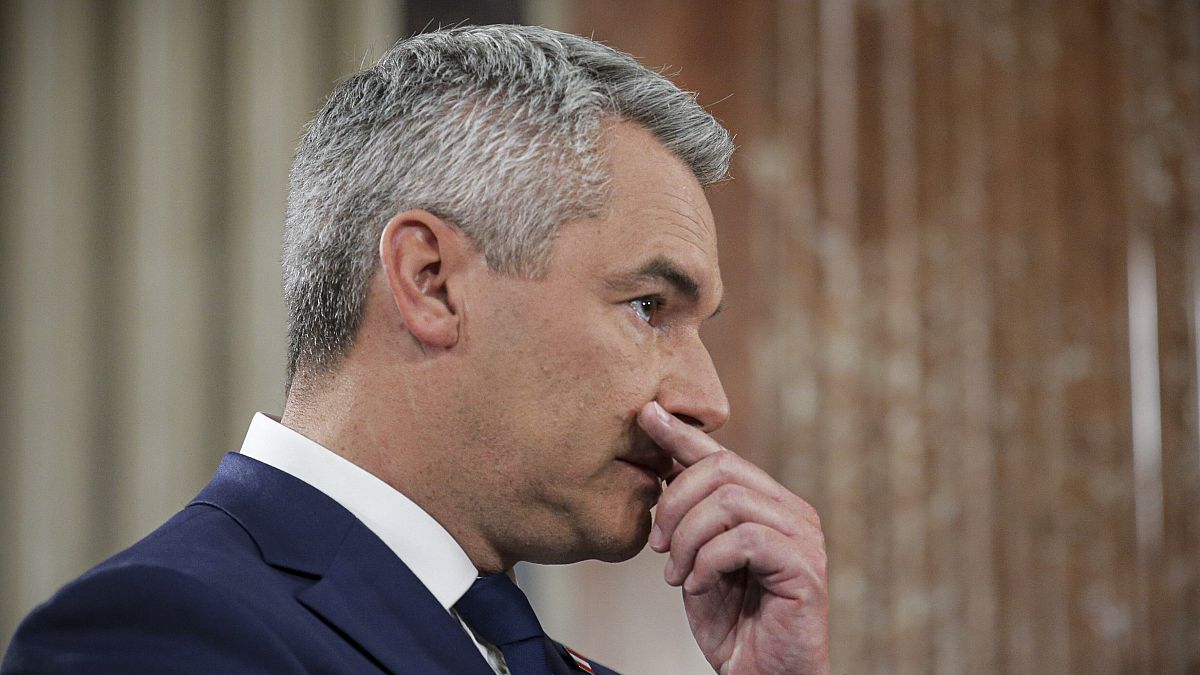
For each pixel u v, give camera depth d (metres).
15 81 12.39
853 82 14.52
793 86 14.16
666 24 13.57
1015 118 15.59
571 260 4.86
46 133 12.25
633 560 12.77
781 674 5.31
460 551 4.89
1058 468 15.39
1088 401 15.73
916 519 14.30
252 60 12.61
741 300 13.66
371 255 4.91
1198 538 16.27
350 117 5.11
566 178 4.87
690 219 5.04
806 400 13.87
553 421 4.84
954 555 14.52
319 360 5.00
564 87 4.96
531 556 5.09
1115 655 15.55
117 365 12.19
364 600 4.50
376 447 4.86
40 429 12.01
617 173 4.94
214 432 12.24
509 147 4.88
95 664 3.99
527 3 13.15
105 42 12.49
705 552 5.18
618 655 12.57
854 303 14.18
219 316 12.35
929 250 14.75
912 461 14.35
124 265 12.27
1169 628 15.97
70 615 4.07
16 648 4.11
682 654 12.68
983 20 15.47
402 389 4.86
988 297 15.07
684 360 5.09
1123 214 16.31
